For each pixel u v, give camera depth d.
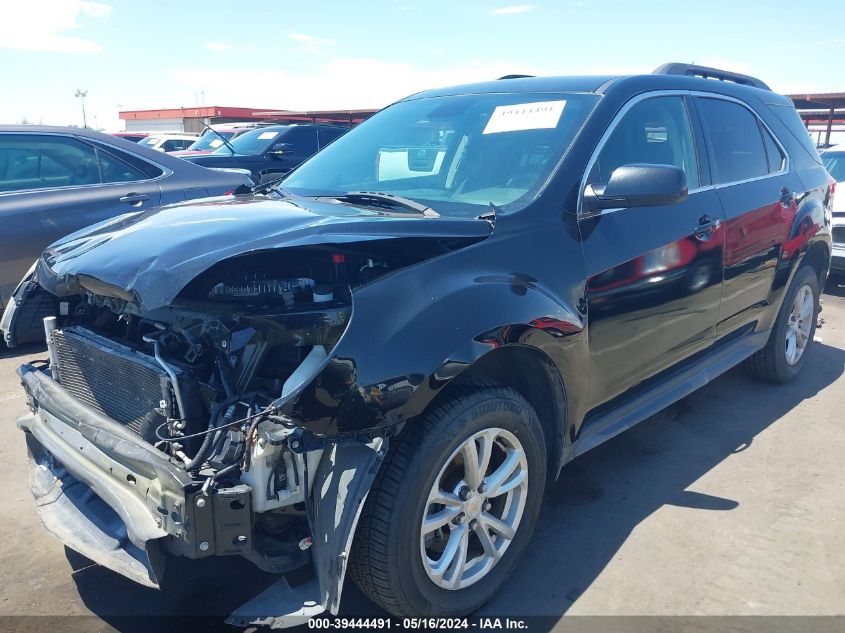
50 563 2.96
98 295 2.70
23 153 5.70
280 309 2.28
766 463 3.85
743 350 4.40
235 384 2.28
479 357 2.34
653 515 3.31
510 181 3.04
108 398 2.63
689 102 3.85
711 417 4.48
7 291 5.53
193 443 2.27
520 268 2.64
